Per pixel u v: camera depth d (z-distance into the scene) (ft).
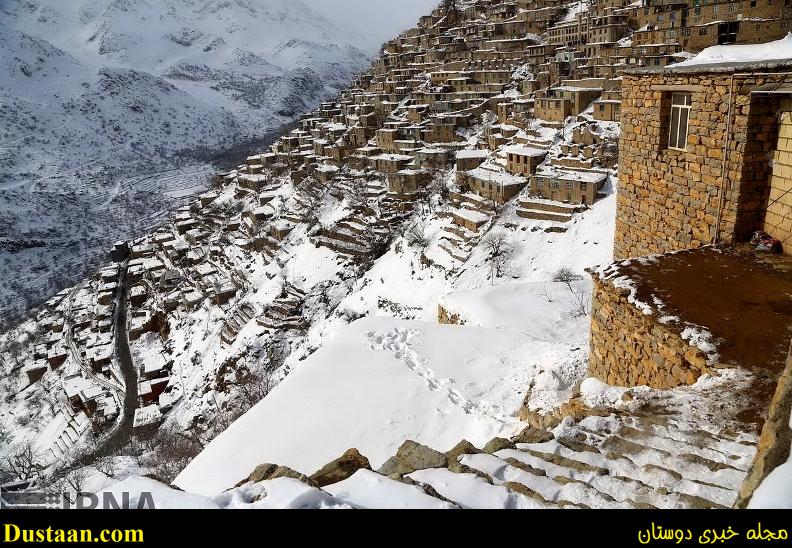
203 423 135.03
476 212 159.02
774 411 12.26
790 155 29.58
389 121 262.06
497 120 212.23
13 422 181.37
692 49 168.96
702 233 35.17
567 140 162.81
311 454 33.30
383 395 39.86
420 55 330.34
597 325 32.35
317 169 257.34
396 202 201.26
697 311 25.45
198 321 201.98
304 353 144.25
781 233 30.86
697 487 14.08
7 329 262.06
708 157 33.76
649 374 26.50
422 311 139.54
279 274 198.08
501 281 128.06
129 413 165.07
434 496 13.48
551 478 15.46
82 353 207.92
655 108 38.58
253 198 295.48
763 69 29.01
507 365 44.42
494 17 312.71
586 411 23.15
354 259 187.11
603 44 194.29
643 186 41.29
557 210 139.74
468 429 35.58
